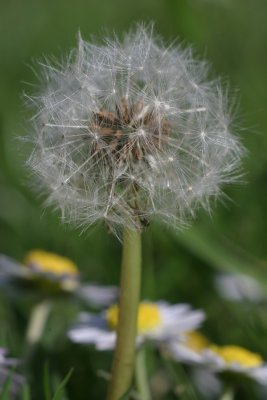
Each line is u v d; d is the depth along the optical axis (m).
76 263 0.53
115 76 0.33
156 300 0.48
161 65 0.33
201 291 0.48
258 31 0.73
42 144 0.32
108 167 0.32
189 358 0.38
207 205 0.33
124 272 0.32
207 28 0.68
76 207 0.32
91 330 0.38
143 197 0.32
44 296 0.42
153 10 0.84
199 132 0.33
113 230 0.32
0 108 0.68
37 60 0.34
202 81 0.34
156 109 0.32
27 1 0.89
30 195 0.58
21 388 0.36
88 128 0.32
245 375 0.38
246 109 0.63
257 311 0.45
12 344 0.39
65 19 0.87
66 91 0.33
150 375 0.41
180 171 0.32
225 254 0.45
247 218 0.55
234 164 0.33
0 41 0.83
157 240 0.49
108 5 0.87
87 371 0.42
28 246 0.56
